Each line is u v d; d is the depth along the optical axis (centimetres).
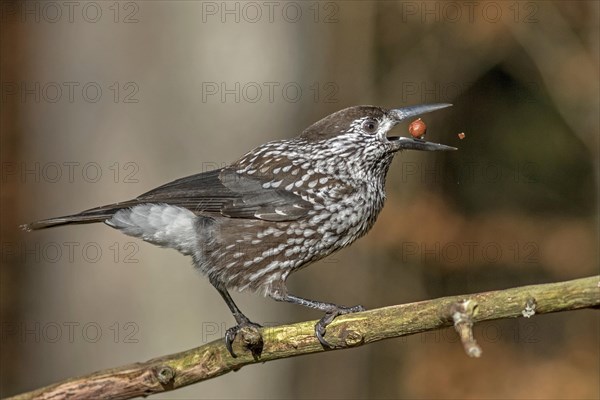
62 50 1268
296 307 1534
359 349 1722
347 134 922
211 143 1255
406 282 1895
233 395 1308
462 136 957
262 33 1261
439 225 1936
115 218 894
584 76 1931
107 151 1259
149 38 1248
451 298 660
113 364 1258
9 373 1648
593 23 1919
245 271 899
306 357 1477
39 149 1298
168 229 899
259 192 900
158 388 739
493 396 1841
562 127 2080
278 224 895
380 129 931
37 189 1299
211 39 1251
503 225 2019
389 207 1919
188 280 1250
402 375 1850
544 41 1942
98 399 733
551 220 2052
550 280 1998
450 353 1895
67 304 1275
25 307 1375
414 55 1942
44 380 1286
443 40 1948
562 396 1853
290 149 932
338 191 908
